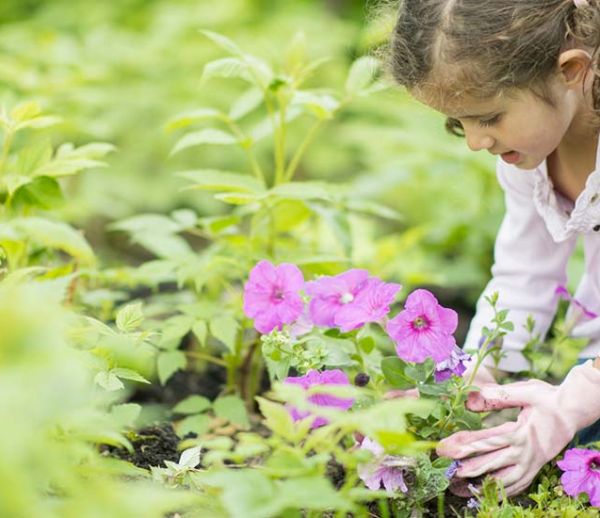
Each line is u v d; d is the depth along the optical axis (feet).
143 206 15.33
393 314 10.91
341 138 16.39
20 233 8.29
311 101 8.41
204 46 15.21
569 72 6.47
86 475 5.54
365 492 5.25
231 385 8.72
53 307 4.65
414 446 4.94
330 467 7.00
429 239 12.91
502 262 8.30
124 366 6.33
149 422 8.14
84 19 16.98
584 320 8.33
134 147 14.97
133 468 5.99
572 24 6.46
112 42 14.56
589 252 7.97
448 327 6.37
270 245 8.87
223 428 8.21
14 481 3.92
